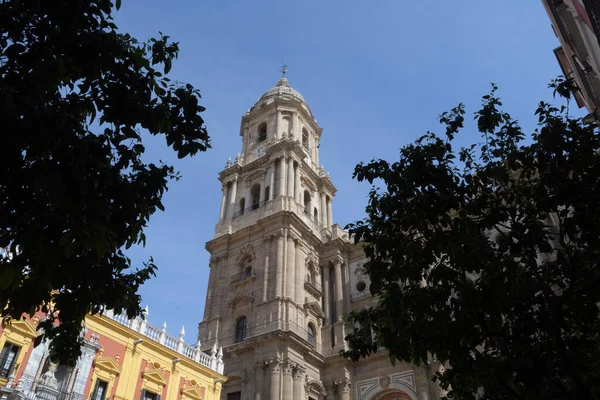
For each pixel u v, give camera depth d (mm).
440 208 14398
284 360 38250
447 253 13672
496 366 12500
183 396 29500
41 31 9750
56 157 9242
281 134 58125
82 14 10109
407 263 13883
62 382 23500
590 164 12797
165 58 11625
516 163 14445
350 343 15219
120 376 26203
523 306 12711
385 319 13664
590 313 12445
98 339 25766
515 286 12648
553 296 12484
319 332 45188
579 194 12781
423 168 14078
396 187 14562
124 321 27953
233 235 49719
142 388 27156
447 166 14281
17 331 22328
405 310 13641
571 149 13000
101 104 10859
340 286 48156
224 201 54906
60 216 9328
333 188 59688
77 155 9383
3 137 8773
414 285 13852
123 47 11070
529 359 12328
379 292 14453
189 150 11406
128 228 10953
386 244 14516
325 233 53094
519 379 12469
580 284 13195
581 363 12984
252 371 38844
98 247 9008
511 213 14242
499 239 14461
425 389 38094
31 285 10352
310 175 57031
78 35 10039
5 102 8445
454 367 13203
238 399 38344
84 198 9320
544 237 13375
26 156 9070
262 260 45906
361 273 48844
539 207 13586
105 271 10883
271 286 43812
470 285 13352
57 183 8539
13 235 9148
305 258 48094
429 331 12578
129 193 10578
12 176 9148
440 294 13430
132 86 10859
